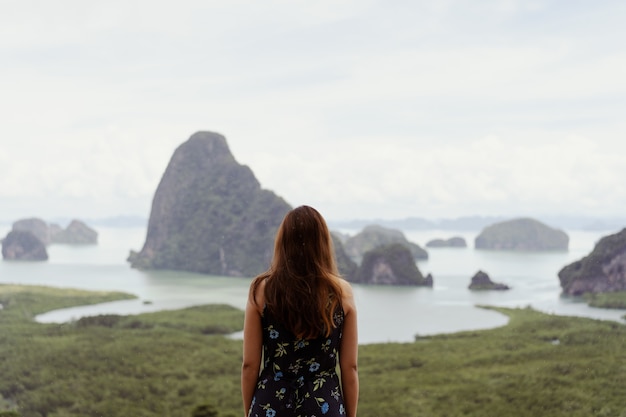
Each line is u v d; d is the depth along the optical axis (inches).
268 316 125.1
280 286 123.0
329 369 127.6
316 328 122.0
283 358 125.3
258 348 127.5
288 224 127.0
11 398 1259.2
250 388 129.0
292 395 125.0
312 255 125.2
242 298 4367.6
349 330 128.5
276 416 123.8
